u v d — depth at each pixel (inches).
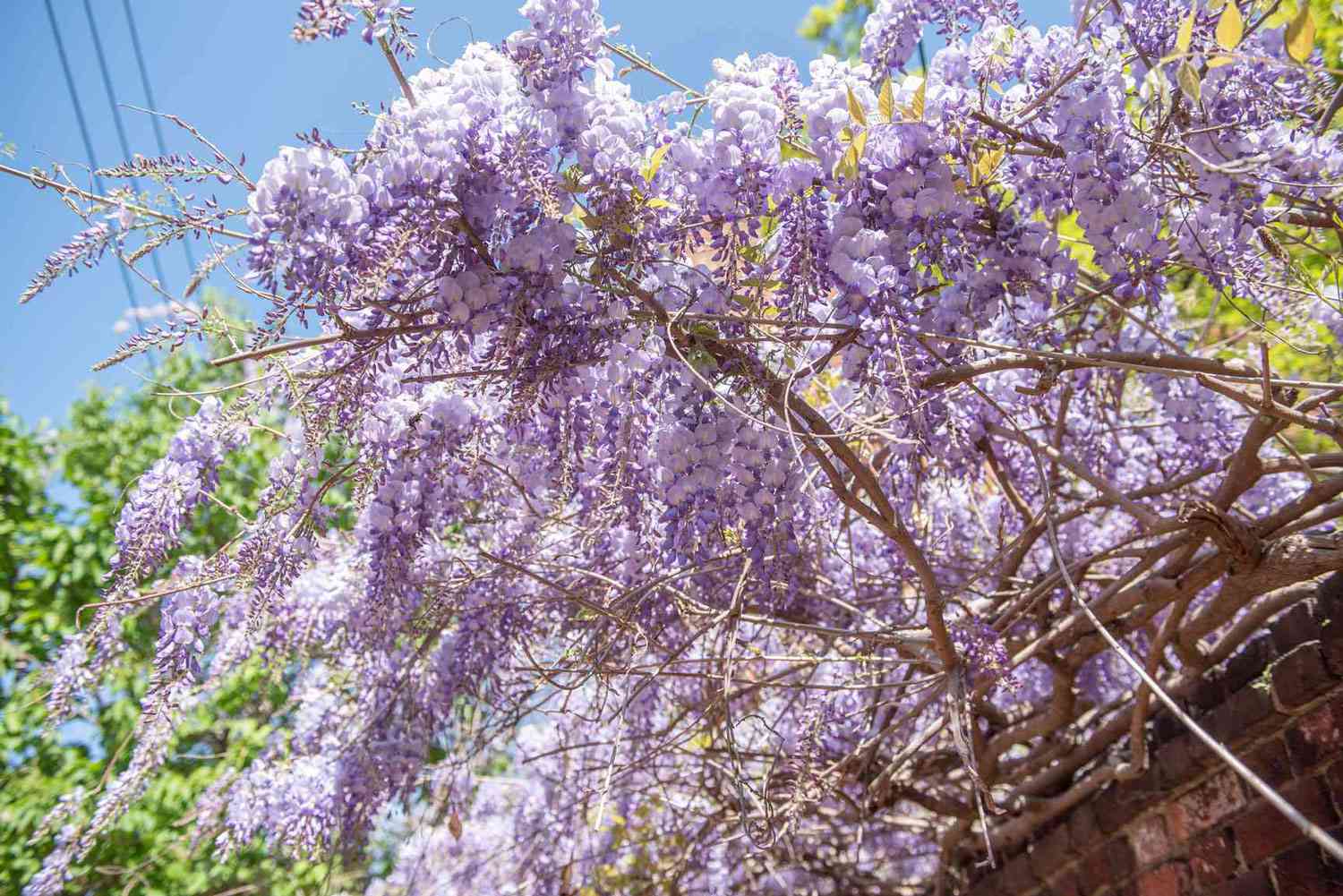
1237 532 75.7
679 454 77.1
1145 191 74.9
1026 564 125.4
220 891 195.3
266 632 115.2
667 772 141.5
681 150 73.7
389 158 66.2
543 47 70.6
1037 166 79.7
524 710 115.9
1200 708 91.7
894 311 71.6
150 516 83.4
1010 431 97.0
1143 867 96.0
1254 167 74.0
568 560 110.0
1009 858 117.3
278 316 68.1
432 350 77.8
